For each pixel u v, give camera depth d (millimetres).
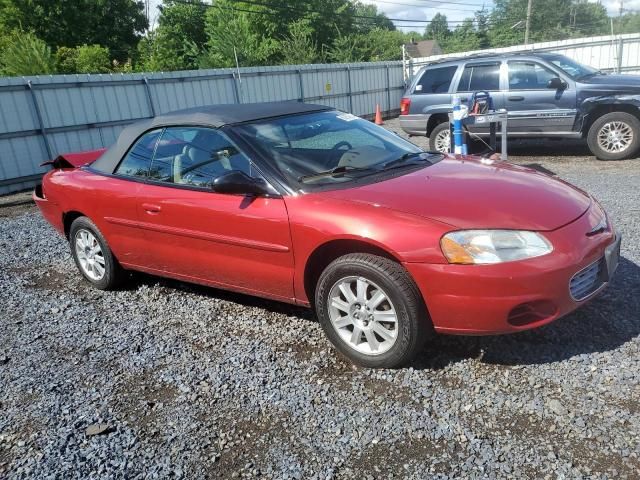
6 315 4891
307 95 19734
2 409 3381
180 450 2836
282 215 3580
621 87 9422
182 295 4934
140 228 4504
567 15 82688
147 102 14641
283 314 4328
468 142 10828
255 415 3068
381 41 49250
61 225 5383
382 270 3193
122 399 3359
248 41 34969
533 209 3266
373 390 3193
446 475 2486
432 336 3586
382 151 4266
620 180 8148
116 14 46938
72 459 2838
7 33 40625
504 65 10344
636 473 2385
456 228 3090
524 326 3088
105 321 4551
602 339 3459
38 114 12500
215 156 4066
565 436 2652
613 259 3439
